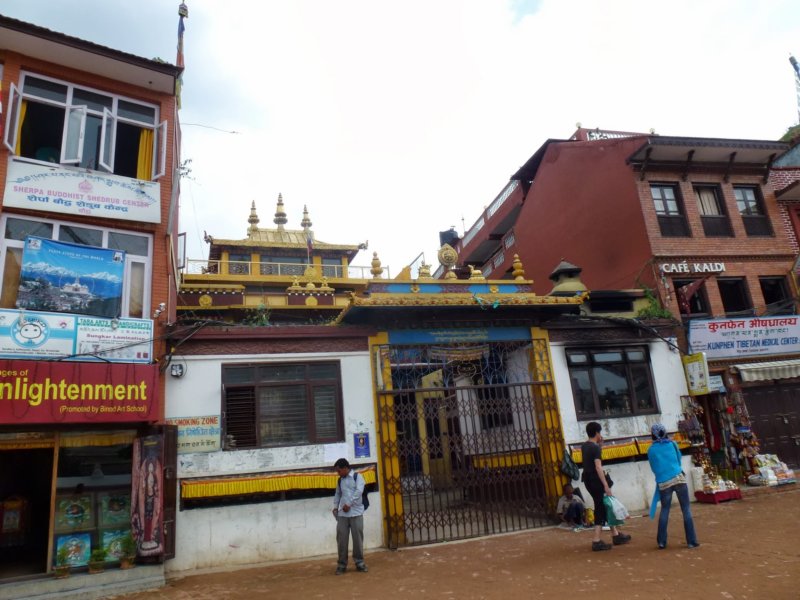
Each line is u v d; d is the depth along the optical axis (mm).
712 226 16891
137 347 9680
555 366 12828
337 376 11117
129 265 10352
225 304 19719
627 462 12742
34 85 10438
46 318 9055
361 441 10797
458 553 9367
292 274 28688
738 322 15195
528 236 23969
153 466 8953
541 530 10953
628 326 13844
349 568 8727
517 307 12109
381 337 11555
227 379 10398
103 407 8750
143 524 8711
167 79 11289
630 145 16969
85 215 9984
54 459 8891
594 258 18672
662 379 13836
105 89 11086
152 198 10688
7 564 9516
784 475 13547
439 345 12008
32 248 9312
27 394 8289
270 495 10055
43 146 10961
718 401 14641
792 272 16953
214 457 9805
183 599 7410
